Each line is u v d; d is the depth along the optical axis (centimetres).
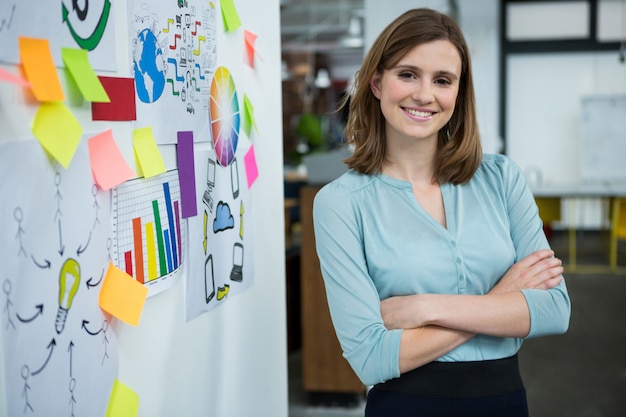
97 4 99
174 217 125
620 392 369
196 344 137
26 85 85
